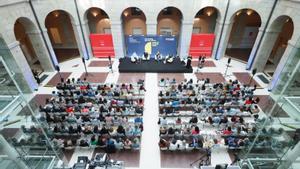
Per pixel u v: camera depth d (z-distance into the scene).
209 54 22.17
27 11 16.02
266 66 20.77
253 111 12.81
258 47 18.59
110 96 14.37
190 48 21.78
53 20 23.77
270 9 16.92
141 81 16.42
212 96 14.38
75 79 18.27
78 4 19.06
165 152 11.09
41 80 18.16
